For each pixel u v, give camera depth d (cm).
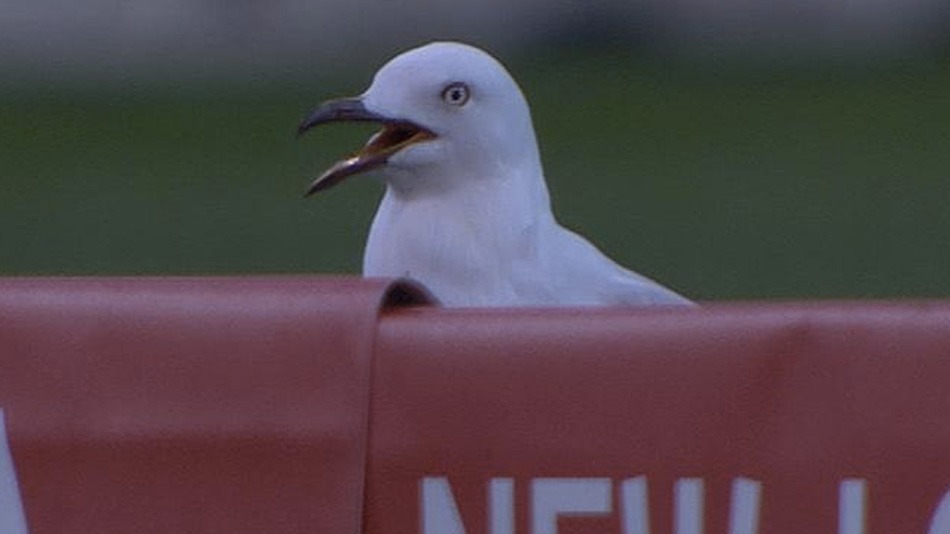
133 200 3788
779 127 4859
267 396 668
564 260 937
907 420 646
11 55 6944
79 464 672
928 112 5059
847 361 650
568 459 658
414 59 938
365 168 934
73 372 673
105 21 7044
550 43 6950
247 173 4131
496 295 924
